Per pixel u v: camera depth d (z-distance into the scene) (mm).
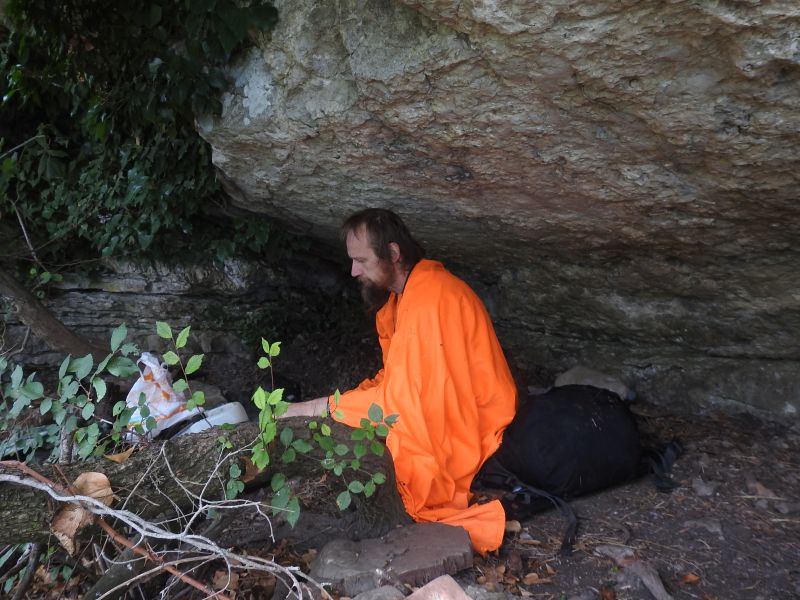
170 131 3791
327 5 2424
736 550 2625
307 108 2779
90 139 4543
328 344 5285
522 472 2992
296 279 5402
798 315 3342
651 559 2582
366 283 3188
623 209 2957
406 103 2502
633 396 4109
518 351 4824
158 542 2523
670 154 2438
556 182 2852
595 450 2990
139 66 3260
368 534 2643
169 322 5016
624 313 4008
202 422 2764
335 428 2504
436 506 2773
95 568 2545
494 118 2451
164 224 4512
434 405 2764
